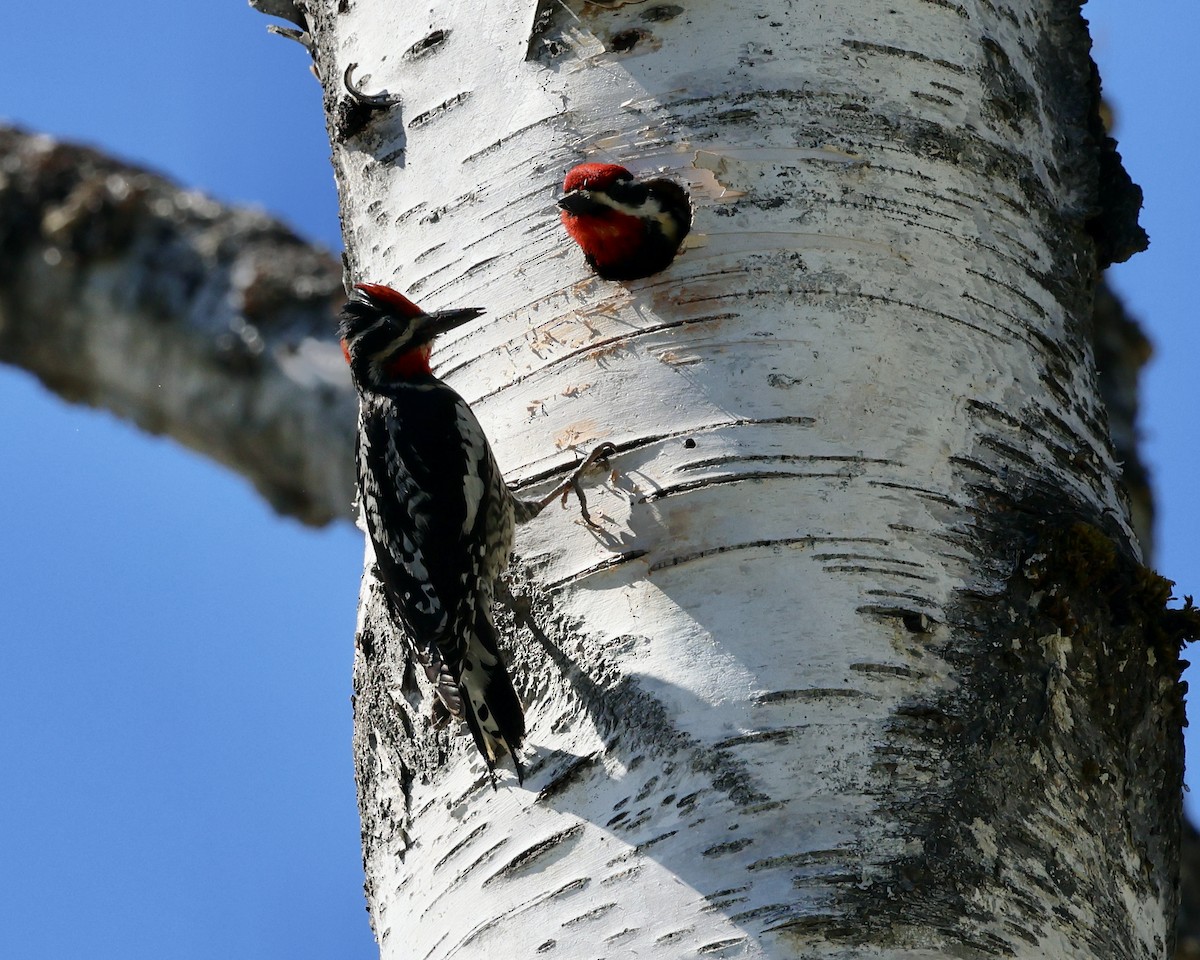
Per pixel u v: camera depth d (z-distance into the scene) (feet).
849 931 27.32
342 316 40.45
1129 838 31.76
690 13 35.58
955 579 31.24
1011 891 28.76
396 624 35.19
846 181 34.14
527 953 29.45
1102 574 32.22
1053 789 30.40
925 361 33.04
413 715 34.04
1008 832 29.37
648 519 31.78
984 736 29.91
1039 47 38.70
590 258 34.53
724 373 32.55
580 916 29.09
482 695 31.73
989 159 35.70
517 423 33.99
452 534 33.58
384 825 34.12
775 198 33.88
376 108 38.14
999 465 32.86
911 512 31.48
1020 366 34.27
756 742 29.09
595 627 31.53
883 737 29.25
